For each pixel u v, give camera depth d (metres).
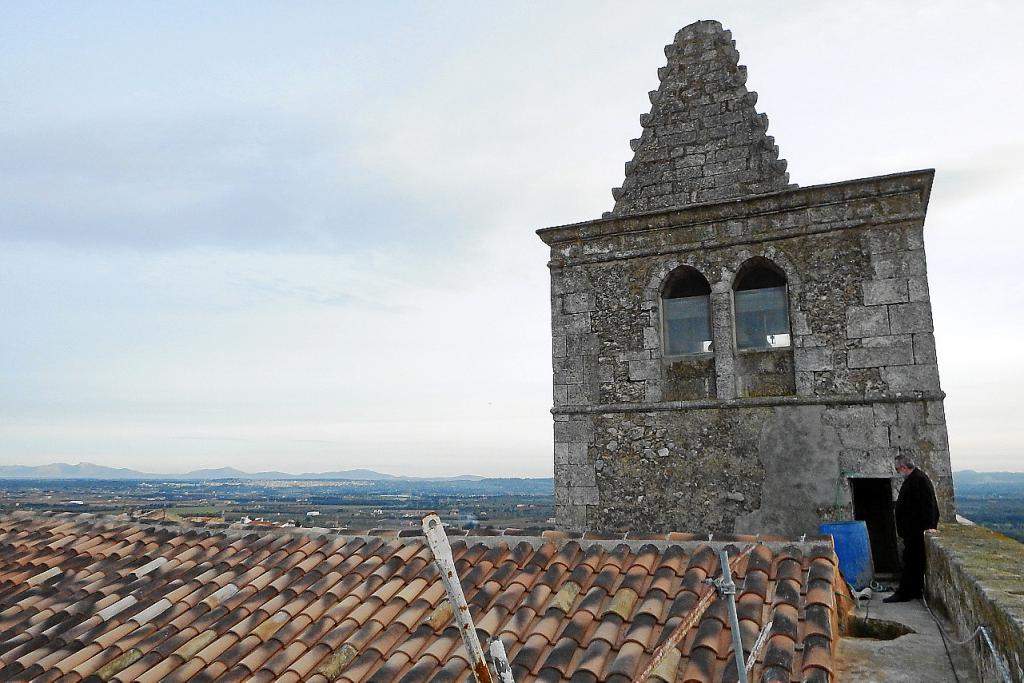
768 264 9.30
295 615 6.16
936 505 7.42
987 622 4.38
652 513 9.26
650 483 9.34
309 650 5.53
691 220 9.62
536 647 5.09
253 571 7.12
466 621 3.08
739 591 5.33
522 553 6.64
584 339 10.10
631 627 5.17
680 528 9.06
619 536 6.65
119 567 7.71
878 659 5.23
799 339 8.87
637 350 9.75
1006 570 5.11
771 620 4.95
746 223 9.35
